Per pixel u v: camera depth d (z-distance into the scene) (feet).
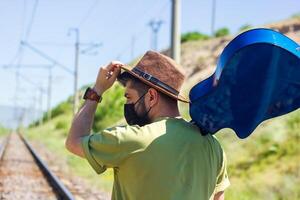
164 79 7.75
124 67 8.03
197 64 135.85
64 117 321.32
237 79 6.88
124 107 8.16
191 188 7.39
